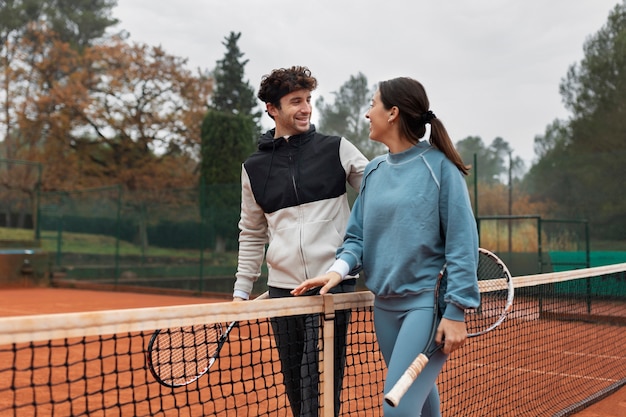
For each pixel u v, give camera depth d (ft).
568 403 15.47
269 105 9.61
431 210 7.41
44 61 106.83
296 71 9.48
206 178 100.83
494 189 45.50
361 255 8.34
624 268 17.93
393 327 7.85
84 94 104.47
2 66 109.09
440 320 7.37
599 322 26.37
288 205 9.41
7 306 46.06
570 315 23.17
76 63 108.17
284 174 9.48
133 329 6.31
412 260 7.41
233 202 53.57
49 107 107.86
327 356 8.37
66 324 5.79
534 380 18.16
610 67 68.03
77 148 109.19
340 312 9.25
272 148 9.64
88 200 67.36
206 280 54.80
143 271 60.95
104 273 64.90
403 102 7.74
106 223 65.31
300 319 9.37
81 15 131.13
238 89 144.15
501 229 44.57
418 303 7.46
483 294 12.62
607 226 40.04
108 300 51.67
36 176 83.61
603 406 15.71
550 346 23.22
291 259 9.26
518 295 18.61
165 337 8.30
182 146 110.01
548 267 41.09
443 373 18.34
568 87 70.79
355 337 18.67
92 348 25.12
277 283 9.53
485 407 14.29
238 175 101.81
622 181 39.68
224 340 8.78
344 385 16.11
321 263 9.16
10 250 67.56
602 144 67.36
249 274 10.43
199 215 56.54
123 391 17.03
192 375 8.48
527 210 43.68
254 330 29.09
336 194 9.44
